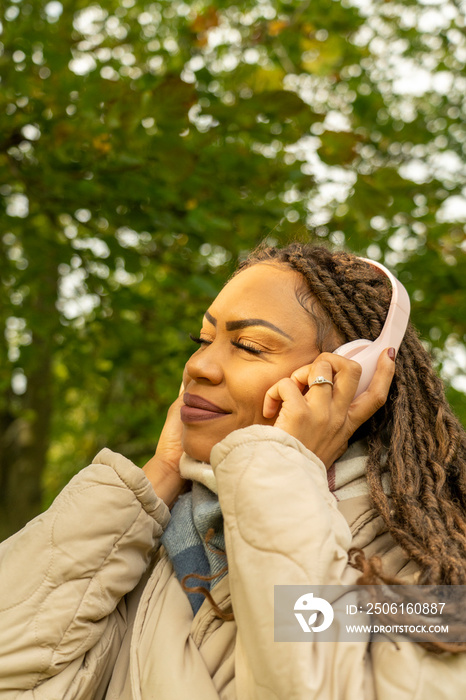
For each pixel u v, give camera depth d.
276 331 1.05
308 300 1.09
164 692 0.86
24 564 0.96
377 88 5.80
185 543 1.04
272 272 1.11
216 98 3.00
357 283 1.15
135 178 2.86
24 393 6.74
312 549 0.82
